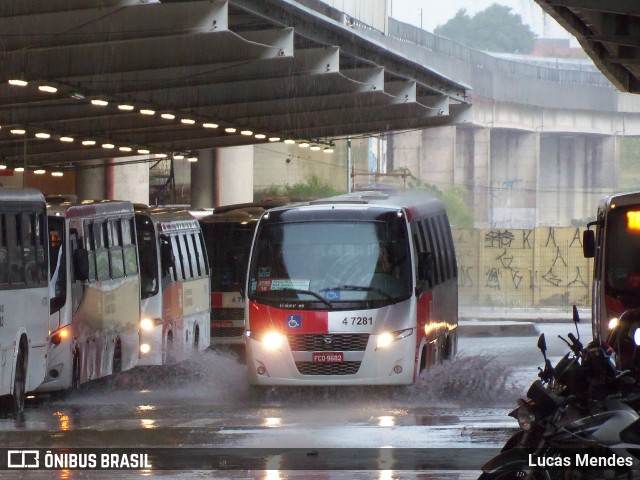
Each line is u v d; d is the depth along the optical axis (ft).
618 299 127.13
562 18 148.97
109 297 147.64
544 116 653.30
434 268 146.61
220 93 212.84
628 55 172.04
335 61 193.06
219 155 381.81
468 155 632.38
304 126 265.34
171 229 176.04
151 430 98.02
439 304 149.59
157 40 160.86
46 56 167.63
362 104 234.38
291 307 126.41
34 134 240.94
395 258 128.57
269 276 128.36
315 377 125.49
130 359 157.38
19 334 112.98
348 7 301.02
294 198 216.33
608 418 54.44
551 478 54.39
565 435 54.29
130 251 158.81
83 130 250.37
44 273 122.21
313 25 186.39
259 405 124.36
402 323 126.72
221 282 200.44
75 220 135.74
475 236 382.83
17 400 113.19
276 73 192.75
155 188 480.23
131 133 267.39
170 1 157.79
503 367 169.07
